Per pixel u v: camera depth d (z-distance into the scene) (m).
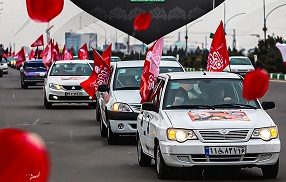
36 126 26.53
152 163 15.94
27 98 47.38
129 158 16.91
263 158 12.93
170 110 13.82
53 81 36.91
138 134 15.85
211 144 12.66
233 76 14.88
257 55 87.19
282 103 40.47
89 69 38.19
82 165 14.01
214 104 14.05
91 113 34.09
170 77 14.69
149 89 15.68
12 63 141.25
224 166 12.78
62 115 32.62
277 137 13.16
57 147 14.14
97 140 21.39
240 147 12.71
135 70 23.06
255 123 13.08
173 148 12.68
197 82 14.52
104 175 13.69
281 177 13.57
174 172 13.64
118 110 20.33
